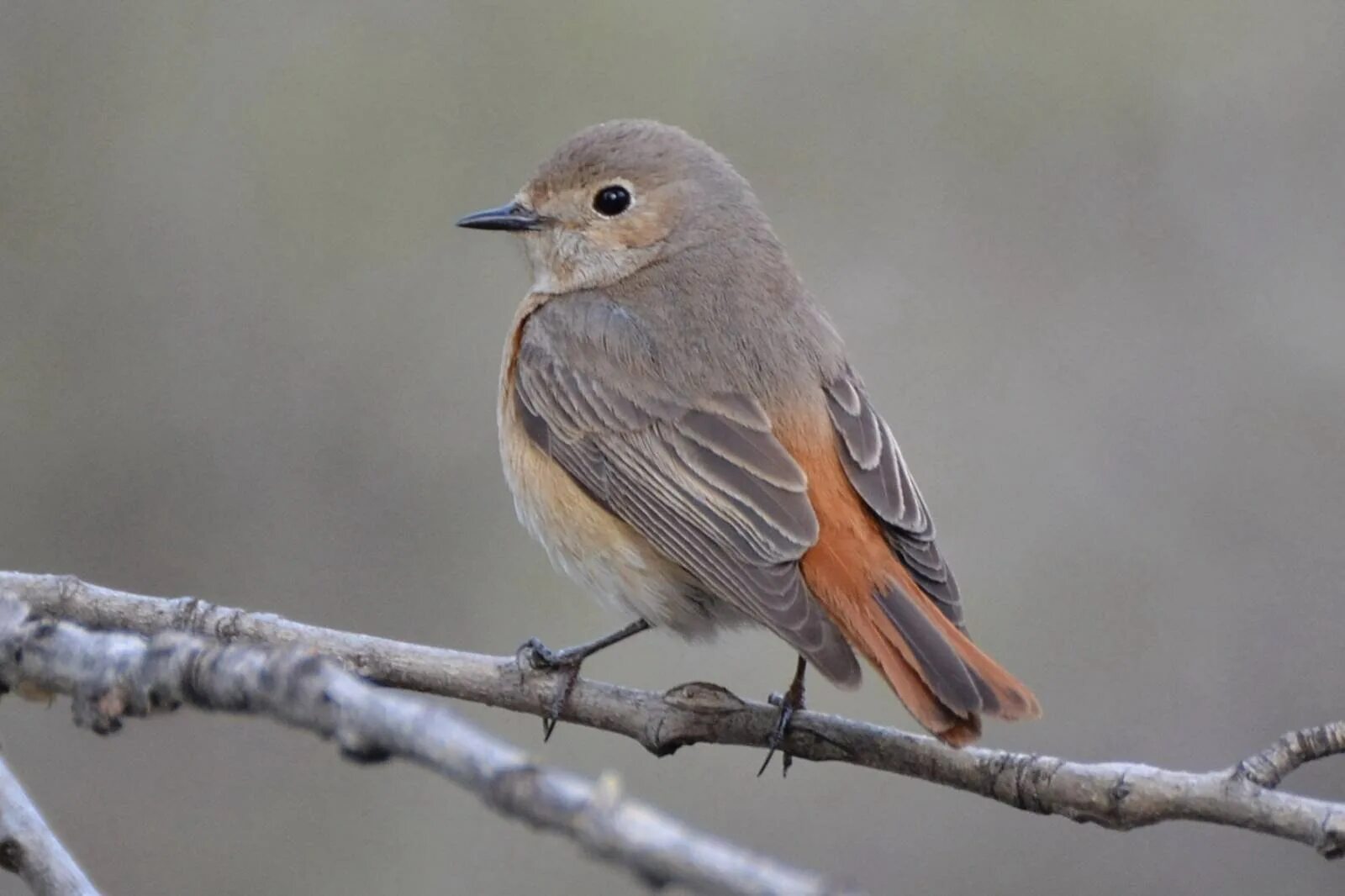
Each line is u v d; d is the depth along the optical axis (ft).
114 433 43.68
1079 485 43.78
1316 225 45.73
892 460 28.94
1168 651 42.24
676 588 29.07
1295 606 42.39
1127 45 46.60
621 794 15.99
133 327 44.37
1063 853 40.45
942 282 45.80
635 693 27.02
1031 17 46.91
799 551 27.04
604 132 33.40
